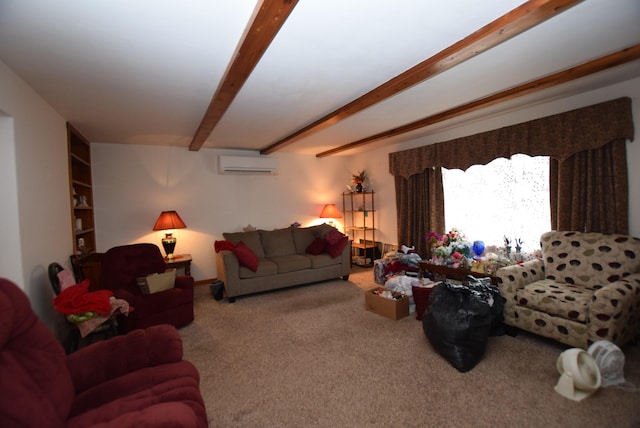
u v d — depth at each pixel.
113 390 1.35
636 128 2.48
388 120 3.45
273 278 3.99
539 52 1.94
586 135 2.68
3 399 0.95
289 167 5.45
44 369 1.19
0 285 1.20
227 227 4.91
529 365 2.14
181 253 4.56
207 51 1.76
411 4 1.39
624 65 2.18
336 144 4.74
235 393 1.94
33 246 2.09
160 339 1.60
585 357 1.88
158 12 1.38
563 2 1.35
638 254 2.33
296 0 1.26
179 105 2.69
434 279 3.43
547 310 2.32
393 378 2.05
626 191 2.54
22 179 1.98
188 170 4.60
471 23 1.57
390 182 5.12
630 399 1.76
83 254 3.47
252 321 3.10
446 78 2.31
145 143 4.22
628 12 1.53
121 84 2.20
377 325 2.91
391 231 5.14
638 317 2.23
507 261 2.95
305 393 1.93
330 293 3.96
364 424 1.65
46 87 2.18
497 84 2.46
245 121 3.30
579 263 2.58
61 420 1.13
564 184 2.86
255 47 1.61
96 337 2.79
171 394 1.31
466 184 3.86
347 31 1.61
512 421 1.64
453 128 3.92
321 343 2.57
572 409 1.71
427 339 2.55
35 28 1.48
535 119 3.06
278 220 5.37
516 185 3.33
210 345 2.60
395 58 1.93
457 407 1.76
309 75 2.16
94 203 4.01
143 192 4.30
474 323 2.13
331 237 4.60
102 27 1.50
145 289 2.96
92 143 4.00
